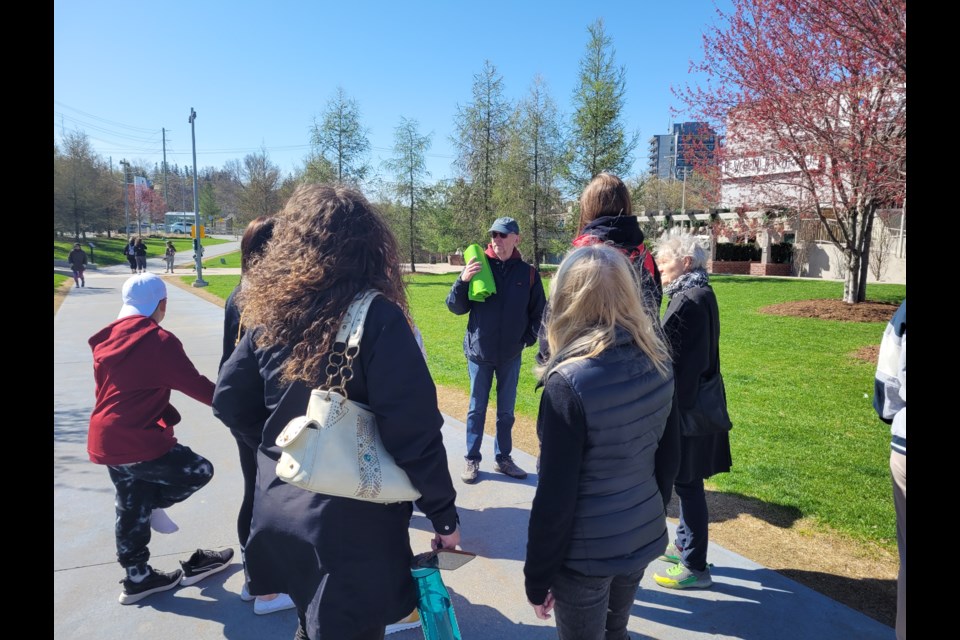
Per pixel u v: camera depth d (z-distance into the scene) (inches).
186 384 101.7
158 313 109.3
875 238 932.6
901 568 68.2
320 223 65.0
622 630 78.0
